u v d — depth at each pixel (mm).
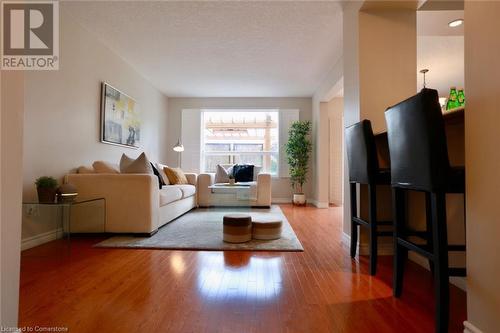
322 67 4266
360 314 1292
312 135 5863
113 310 1313
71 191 2354
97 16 2879
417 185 1246
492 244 912
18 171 950
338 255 2215
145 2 2639
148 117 4953
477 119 974
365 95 2268
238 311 1313
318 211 4621
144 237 2717
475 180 983
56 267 1901
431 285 1636
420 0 2180
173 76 4684
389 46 2291
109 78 3623
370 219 1836
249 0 2600
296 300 1430
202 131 6184
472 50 992
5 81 906
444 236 1134
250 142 6492
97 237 2740
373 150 1848
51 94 2615
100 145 3434
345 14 2648
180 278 1712
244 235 2545
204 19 2922
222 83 5070
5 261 907
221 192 4844
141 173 2918
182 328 1169
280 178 5988
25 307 1337
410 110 1263
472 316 993
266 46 3539
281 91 5590
